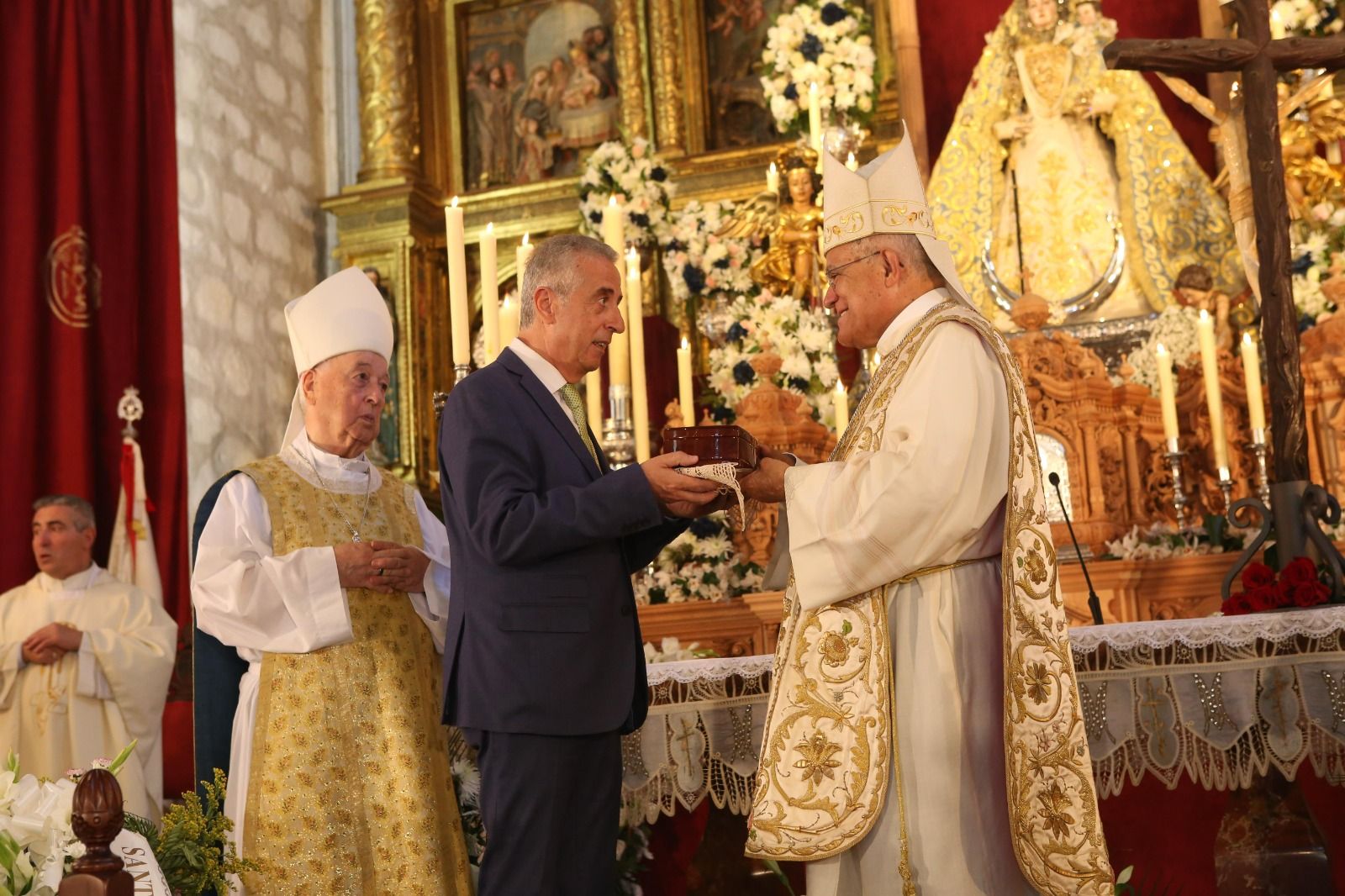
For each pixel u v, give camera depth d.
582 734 2.64
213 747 3.24
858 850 2.57
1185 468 6.09
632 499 2.60
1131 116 6.97
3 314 6.54
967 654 2.57
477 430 2.72
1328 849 3.57
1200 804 3.84
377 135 8.95
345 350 3.47
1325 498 3.61
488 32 9.47
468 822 3.45
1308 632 2.99
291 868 3.03
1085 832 2.48
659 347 6.79
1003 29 7.25
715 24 8.99
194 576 3.25
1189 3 7.66
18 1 6.79
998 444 2.61
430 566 3.35
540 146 9.20
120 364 6.94
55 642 5.45
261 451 8.16
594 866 2.68
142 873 2.07
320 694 3.14
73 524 5.90
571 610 2.67
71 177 6.85
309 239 8.95
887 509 2.50
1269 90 3.92
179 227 7.55
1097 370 5.92
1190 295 6.46
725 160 8.41
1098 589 5.36
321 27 9.43
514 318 4.30
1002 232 6.96
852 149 6.62
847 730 2.56
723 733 3.22
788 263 6.52
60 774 5.38
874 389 2.73
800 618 2.65
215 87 8.14
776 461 2.78
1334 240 6.06
